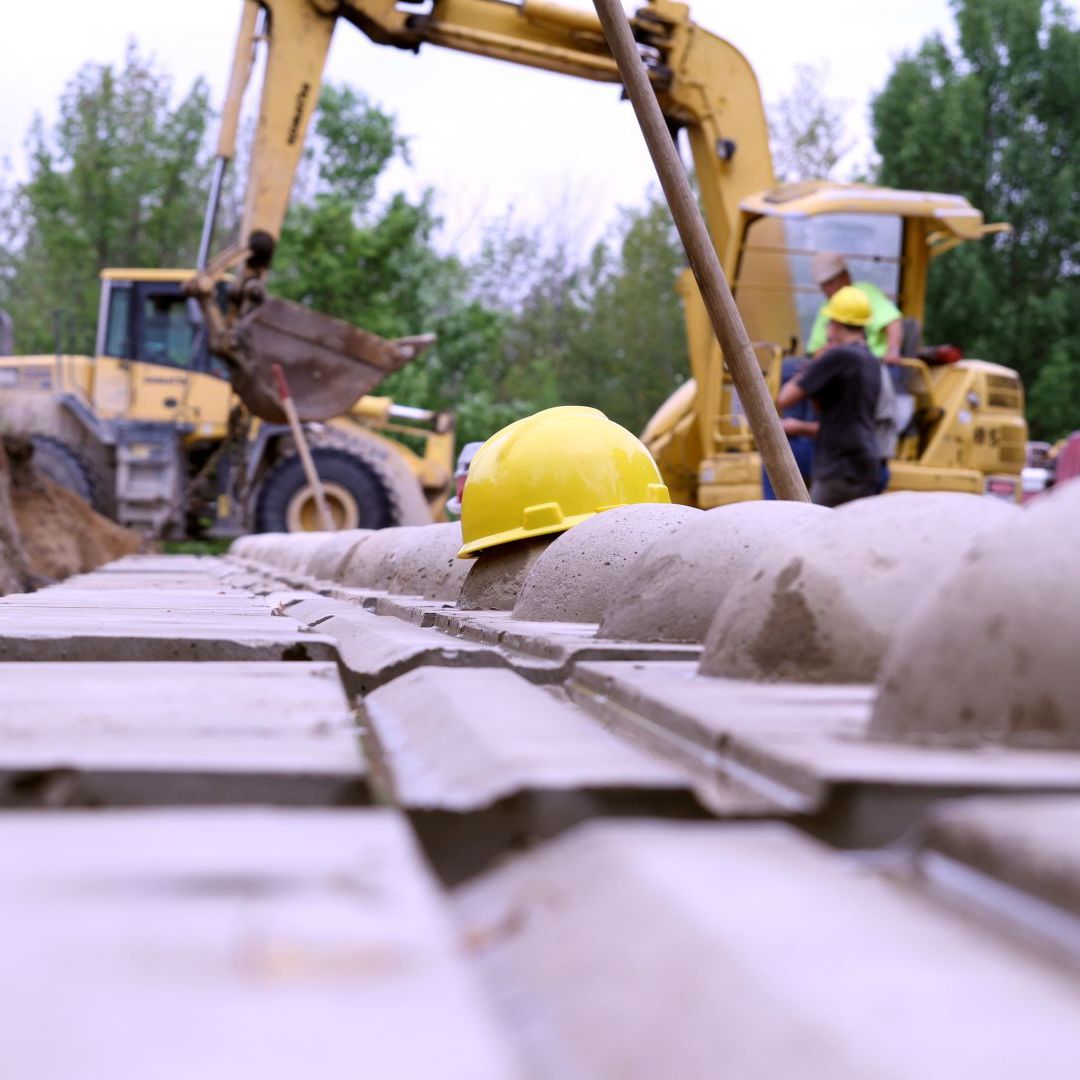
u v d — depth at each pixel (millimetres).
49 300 54344
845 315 10625
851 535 3053
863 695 2699
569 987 1209
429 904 1191
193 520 24578
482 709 2494
